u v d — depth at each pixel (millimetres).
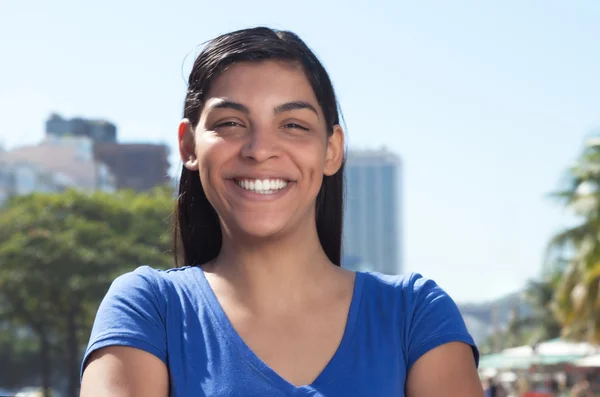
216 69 2637
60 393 84125
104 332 2426
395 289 2584
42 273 48125
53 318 53688
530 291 65750
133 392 2371
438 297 2568
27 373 80062
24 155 127375
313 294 2578
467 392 2469
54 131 143250
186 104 2748
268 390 2381
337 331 2523
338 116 2818
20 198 52469
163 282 2561
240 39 2664
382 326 2520
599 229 26359
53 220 50500
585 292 26109
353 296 2578
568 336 33844
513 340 69625
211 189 2648
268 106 2598
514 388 45688
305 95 2635
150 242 51500
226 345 2453
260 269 2568
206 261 3002
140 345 2414
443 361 2490
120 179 122438
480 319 150250
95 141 125688
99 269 48562
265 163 2576
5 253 48625
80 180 124250
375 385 2434
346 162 2963
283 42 2658
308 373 2449
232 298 2559
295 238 2600
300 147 2607
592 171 26422
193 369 2428
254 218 2557
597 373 43062
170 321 2498
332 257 3008
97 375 2381
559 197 26922
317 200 2967
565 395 41719
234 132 2613
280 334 2502
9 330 79062
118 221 52219
